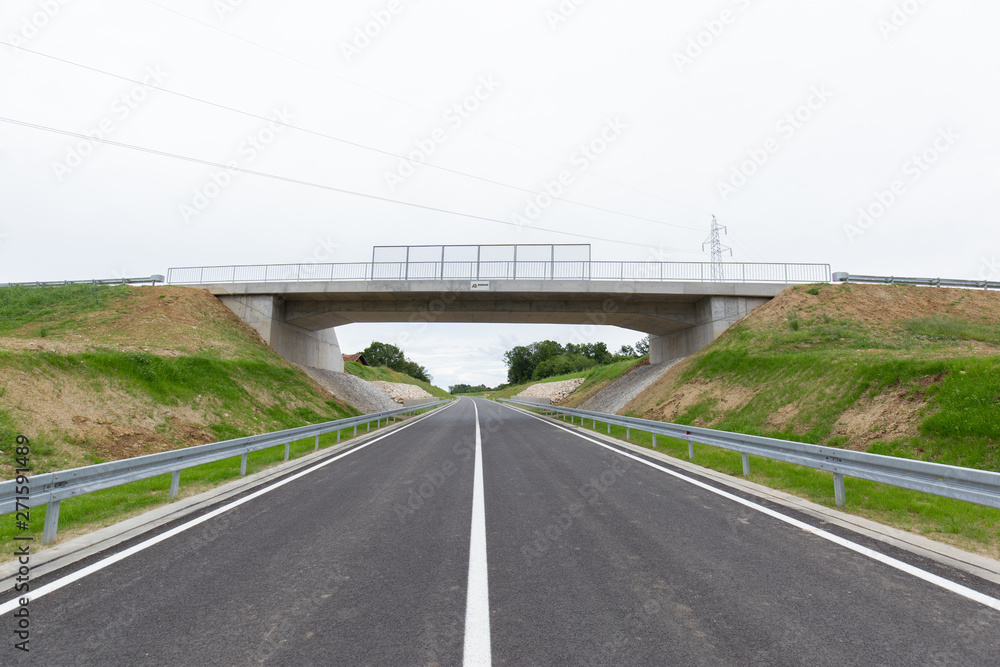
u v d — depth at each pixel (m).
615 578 4.01
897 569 4.12
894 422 9.95
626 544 4.89
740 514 6.01
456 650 2.88
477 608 3.46
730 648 2.87
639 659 2.76
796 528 5.38
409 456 11.84
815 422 11.88
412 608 3.47
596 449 12.95
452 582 3.95
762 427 13.44
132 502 6.78
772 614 3.31
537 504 6.67
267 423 17.39
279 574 4.16
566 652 2.84
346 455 12.13
